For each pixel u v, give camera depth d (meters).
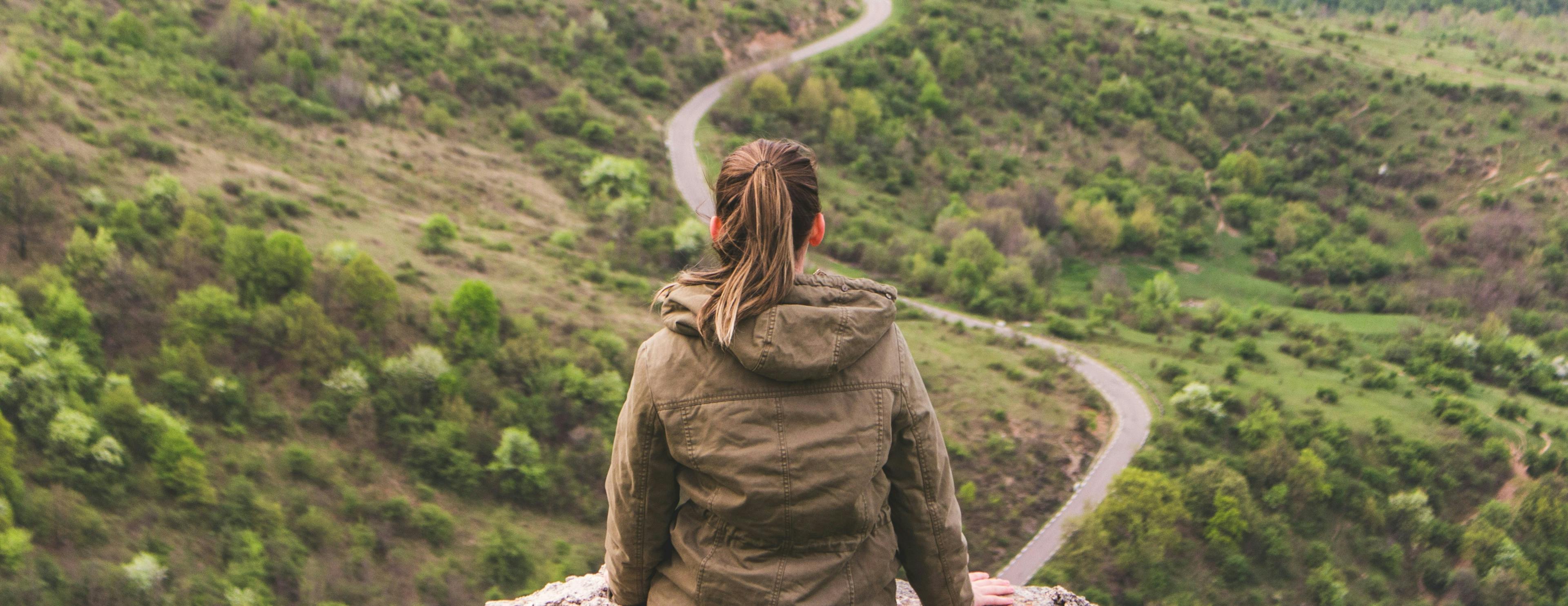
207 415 36.47
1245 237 80.69
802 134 82.69
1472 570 41.94
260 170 53.81
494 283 49.56
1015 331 57.78
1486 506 44.66
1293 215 81.94
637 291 52.81
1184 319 65.00
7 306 35.69
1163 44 102.38
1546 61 112.12
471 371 41.81
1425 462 47.66
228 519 32.38
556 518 37.91
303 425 37.78
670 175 71.94
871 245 67.31
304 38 69.62
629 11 88.88
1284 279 76.19
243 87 63.19
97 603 28.19
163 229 43.59
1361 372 56.72
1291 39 108.38
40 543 29.56
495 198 61.72
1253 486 43.94
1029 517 40.59
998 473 42.44
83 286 38.59
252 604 29.39
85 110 51.50
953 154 86.00
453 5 83.56
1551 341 65.31
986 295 62.09
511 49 80.69
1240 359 57.81
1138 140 91.62
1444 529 43.44
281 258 42.00
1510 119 90.19
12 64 50.97
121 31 62.28
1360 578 40.50
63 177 43.94
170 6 68.69
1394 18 162.12
